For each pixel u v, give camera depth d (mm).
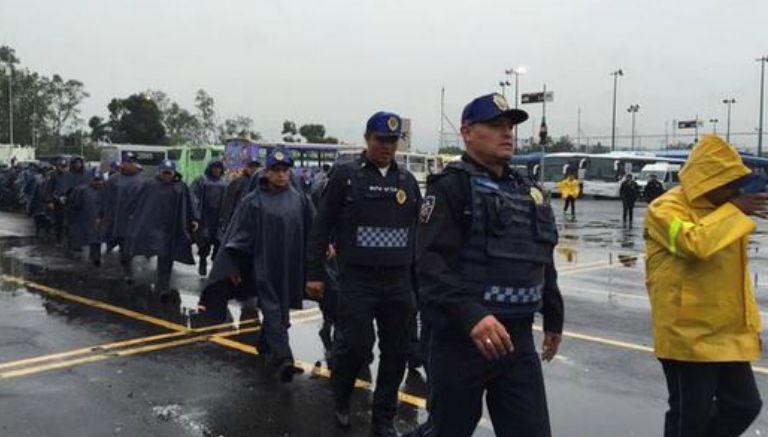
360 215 4711
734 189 3436
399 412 5230
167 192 9703
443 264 2922
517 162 48375
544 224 3062
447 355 3031
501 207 2932
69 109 109875
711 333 3520
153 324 7965
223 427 4910
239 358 6602
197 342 7176
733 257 3514
